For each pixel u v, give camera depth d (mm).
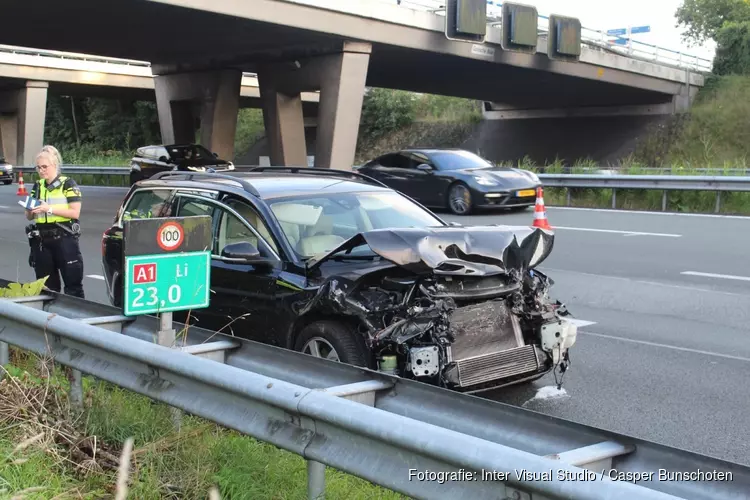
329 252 5668
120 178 37250
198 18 24219
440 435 2912
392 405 3850
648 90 39906
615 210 20250
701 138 39781
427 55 29719
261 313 6023
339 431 3299
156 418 4512
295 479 3887
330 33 25812
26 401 4586
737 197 19891
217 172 7527
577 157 43344
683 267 11867
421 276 5301
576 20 32344
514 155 46531
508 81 37531
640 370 6926
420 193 20156
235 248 5941
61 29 27062
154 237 4699
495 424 3447
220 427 4414
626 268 11930
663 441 5273
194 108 37469
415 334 5082
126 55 33844
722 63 45219
